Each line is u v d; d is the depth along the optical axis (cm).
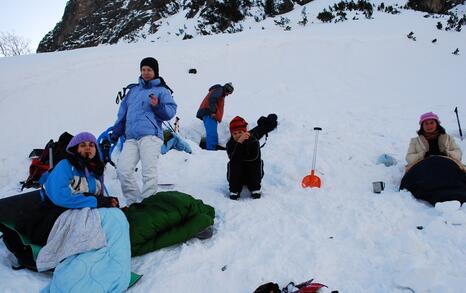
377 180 530
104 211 344
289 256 358
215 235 397
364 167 569
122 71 1173
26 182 546
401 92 1091
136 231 358
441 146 507
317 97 1034
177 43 1541
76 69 1154
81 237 321
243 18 2278
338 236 393
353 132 723
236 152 471
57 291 301
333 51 1414
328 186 513
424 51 1483
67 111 938
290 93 1070
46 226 335
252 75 1229
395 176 541
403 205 447
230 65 1287
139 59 1259
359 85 1152
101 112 952
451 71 1305
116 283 313
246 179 482
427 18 2002
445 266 332
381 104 966
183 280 330
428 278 308
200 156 643
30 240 337
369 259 352
